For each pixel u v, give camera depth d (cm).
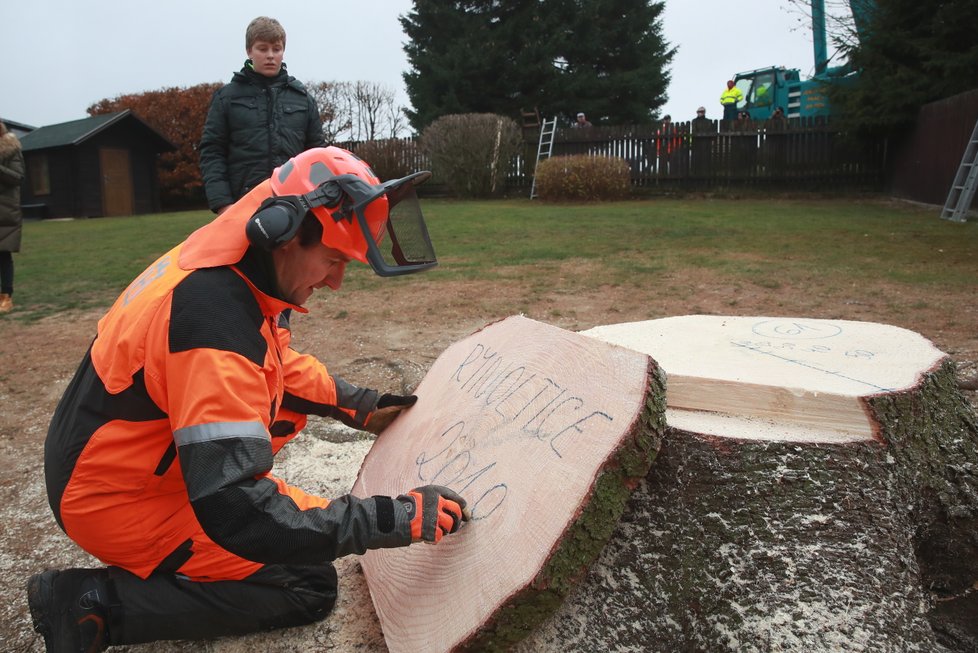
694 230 1033
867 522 183
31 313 656
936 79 1390
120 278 827
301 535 158
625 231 1051
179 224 1548
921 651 173
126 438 167
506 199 1864
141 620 185
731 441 184
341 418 238
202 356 155
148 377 162
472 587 166
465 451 199
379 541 166
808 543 181
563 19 3052
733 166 1795
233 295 162
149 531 179
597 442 166
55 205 2222
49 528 278
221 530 154
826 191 1723
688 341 250
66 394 180
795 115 2006
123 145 2283
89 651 182
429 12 3053
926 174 1381
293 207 159
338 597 222
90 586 183
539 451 176
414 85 3072
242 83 396
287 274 169
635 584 188
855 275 664
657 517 189
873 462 186
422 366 454
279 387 178
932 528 207
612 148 1895
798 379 201
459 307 606
